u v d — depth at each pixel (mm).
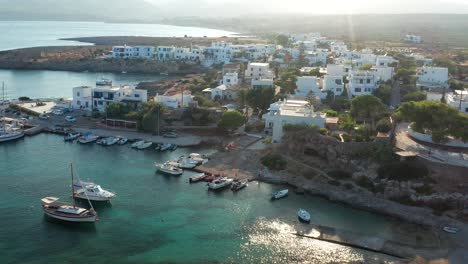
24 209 97438
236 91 194250
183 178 117750
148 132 155625
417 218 95562
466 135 113938
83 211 93250
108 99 178250
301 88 182375
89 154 135125
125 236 87938
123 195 106438
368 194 105812
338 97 177125
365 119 145000
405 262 79312
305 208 101250
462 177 104438
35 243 84500
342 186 109562
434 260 80062
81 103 182625
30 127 159250
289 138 128000
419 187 103500
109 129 158875
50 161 127875
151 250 83125
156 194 107250
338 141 120812
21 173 117750
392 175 107500
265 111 168750
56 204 97875
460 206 98250
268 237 88438
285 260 80625
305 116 132875
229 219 95500
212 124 161500
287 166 120562
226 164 125438
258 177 117562
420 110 121125
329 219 95938
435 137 117250
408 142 121875
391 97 174250
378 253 82625
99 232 89250
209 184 111062
